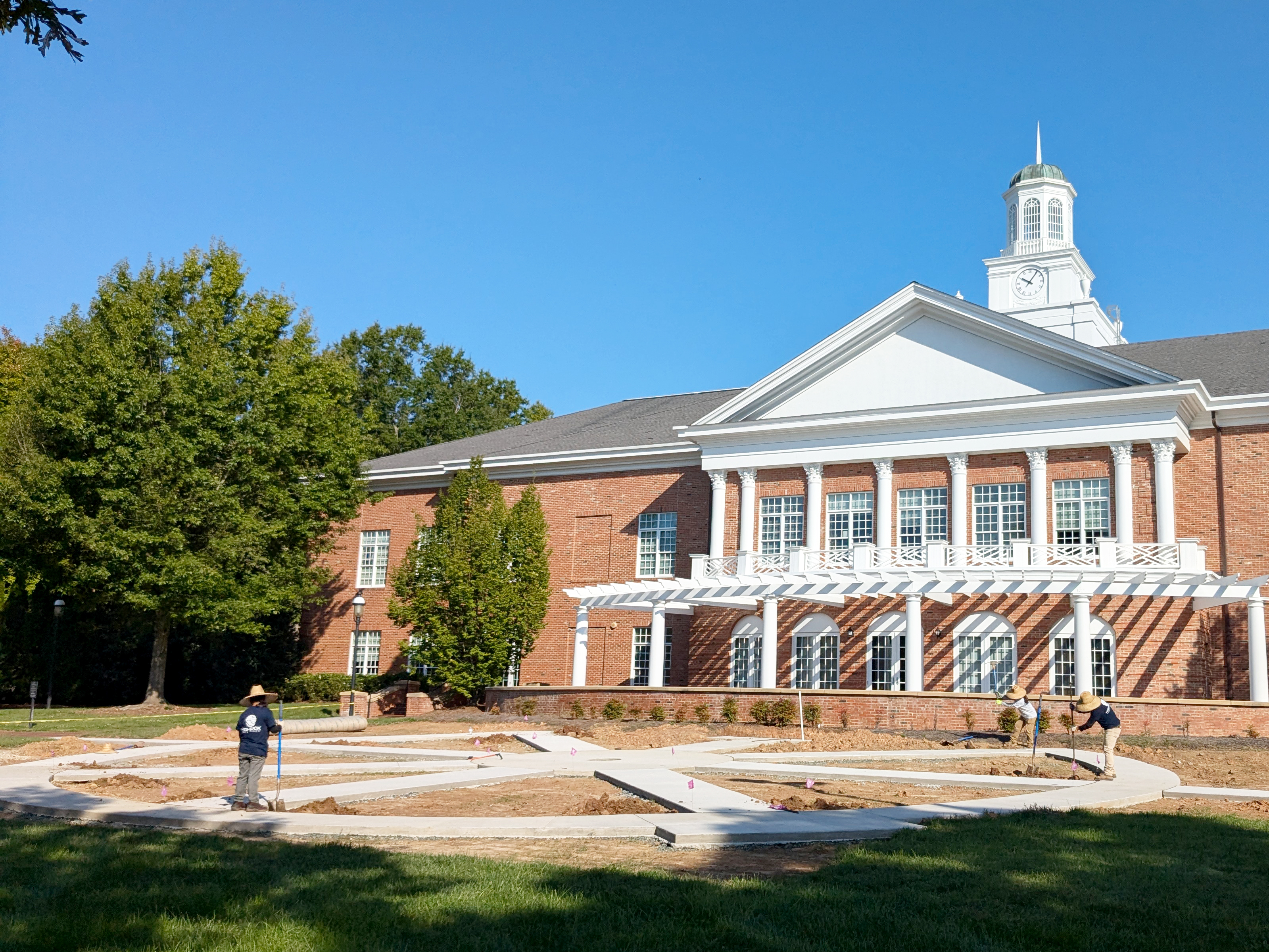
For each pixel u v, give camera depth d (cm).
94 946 825
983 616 3625
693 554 4438
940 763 2317
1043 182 5194
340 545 5478
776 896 989
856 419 3894
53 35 1119
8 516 4012
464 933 848
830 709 3133
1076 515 3581
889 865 1152
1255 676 2934
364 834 1340
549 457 4841
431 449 5688
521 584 4253
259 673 5284
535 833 1344
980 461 3769
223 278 4534
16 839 1294
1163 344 4309
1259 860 1229
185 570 4000
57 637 4681
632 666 4509
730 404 4178
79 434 3975
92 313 4353
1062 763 2288
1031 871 1126
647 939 840
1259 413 3478
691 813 1478
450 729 3278
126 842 1269
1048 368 3669
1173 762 2375
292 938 837
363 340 8775
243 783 1526
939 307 3831
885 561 3622
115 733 3050
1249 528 3444
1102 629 3444
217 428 4225
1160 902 1009
